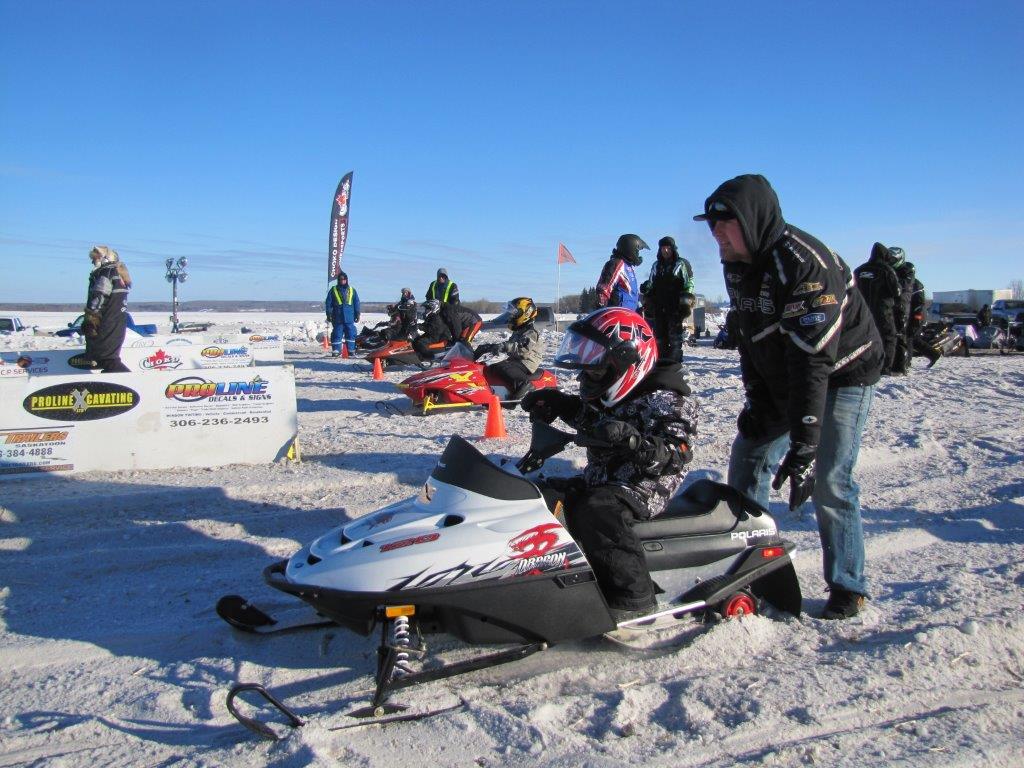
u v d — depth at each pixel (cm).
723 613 423
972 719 334
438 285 1694
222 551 538
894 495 674
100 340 1019
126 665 387
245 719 317
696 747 311
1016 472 742
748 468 466
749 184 391
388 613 344
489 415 901
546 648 375
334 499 653
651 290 992
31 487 673
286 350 2419
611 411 402
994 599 455
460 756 305
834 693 351
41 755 313
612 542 377
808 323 380
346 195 2308
